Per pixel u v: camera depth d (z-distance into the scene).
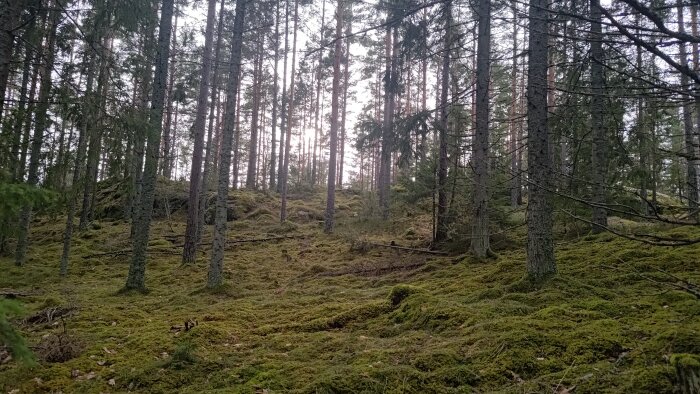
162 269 14.98
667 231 9.73
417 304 7.18
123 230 20.64
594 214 10.58
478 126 11.41
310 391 4.65
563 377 4.36
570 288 7.01
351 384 4.73
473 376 4.69
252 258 15.91
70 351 6.12
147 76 10.92
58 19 9.36
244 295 10.80
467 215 13.00
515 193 18.88
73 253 17.12
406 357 5.39
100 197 25.25
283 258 15.73
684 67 2.33
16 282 12.69
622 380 4.12
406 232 16.05
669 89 2.54
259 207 24.89
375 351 5.69
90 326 7.73
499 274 8.77
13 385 5.16
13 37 6.67
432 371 4.93
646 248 8.51
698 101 2.62
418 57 10.62
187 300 10.15
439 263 11.67
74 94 7.16
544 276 7.56
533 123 7.55
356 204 26.84
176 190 25.17
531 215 7.82
